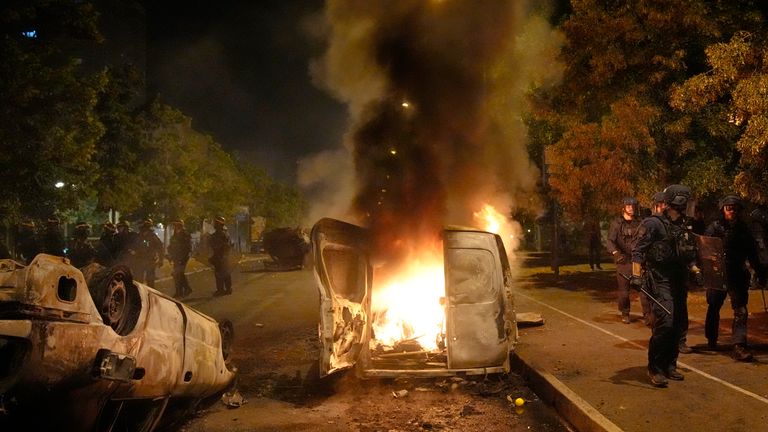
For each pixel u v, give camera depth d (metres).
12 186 15.20
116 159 23.03
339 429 6.06
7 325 3.69
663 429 5.33
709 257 7.83
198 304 15.18
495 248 7.43
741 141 10.05
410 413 6.52
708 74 12.02
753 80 9.93
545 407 6.66
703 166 13.27
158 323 5.26
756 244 7.50
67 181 17.30
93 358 4.26
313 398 7.11
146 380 4.93
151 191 28.17
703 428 5.34
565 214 18.09
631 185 14.06
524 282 17.94
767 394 6.22
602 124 14.32
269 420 6.35
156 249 15.77
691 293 13.62
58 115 16.30
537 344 8.98
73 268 4.23
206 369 6.14
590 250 21.03
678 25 13.14
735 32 11.78
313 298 16.22
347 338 6.92
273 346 9.99
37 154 15.20
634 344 8.87
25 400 3.82
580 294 14.77
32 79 15.21
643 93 13.90
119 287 4.85
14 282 3.86
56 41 16.83
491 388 7.24
